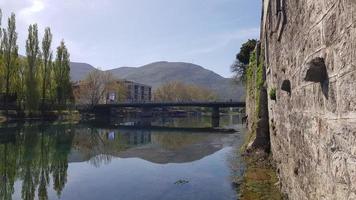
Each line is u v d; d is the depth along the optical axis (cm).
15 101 6425
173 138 3903
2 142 3384
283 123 1103
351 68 405
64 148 3133
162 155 2666
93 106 8444
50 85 7206
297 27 744
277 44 1179
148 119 8781
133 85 16738
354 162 401
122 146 3288
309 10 614
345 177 435
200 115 12131
